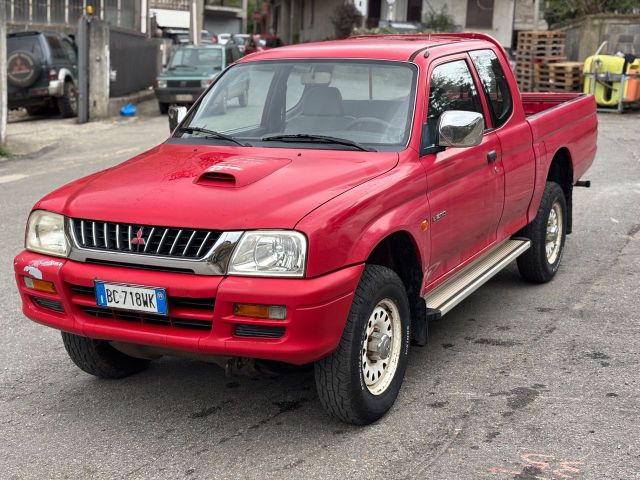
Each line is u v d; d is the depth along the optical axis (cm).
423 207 459
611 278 686
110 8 2909
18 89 2100
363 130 485
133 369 509
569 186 713
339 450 402
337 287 386
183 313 392
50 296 427
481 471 376
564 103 721
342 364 402
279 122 508
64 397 481
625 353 520
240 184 416
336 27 3847
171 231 396
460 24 3734
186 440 421
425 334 470
